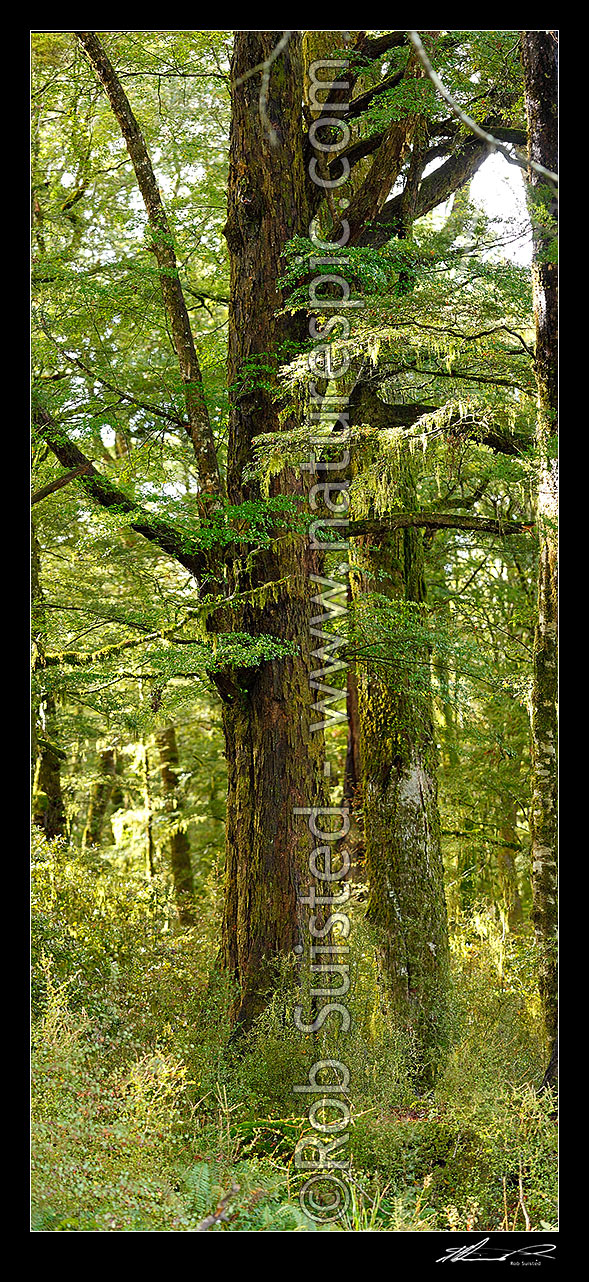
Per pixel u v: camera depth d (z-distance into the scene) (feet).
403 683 29.66
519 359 22.40
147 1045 21.77
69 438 27.99
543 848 20.79
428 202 31.99
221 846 57.16
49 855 33.09
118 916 31.45
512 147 28.48
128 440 35.78
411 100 25.95
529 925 40.11
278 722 25.64
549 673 21.16
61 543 35.27
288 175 27.37
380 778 31.63
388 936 30.17
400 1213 16.70
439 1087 22.57
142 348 33.09
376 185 27.17
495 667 40.06
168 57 34.01
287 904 25.02
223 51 34.27
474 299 20.99
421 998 29.37
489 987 30.68
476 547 39.58
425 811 31.42
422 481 35.22
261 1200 15.48
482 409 22.84
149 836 53.16
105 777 52.65
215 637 24.54
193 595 35.63
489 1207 18.44
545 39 20.88
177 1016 23.62
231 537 24.68
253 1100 21.06
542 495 21.45
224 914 26.14
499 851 43.57
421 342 21.90
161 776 55.16
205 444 26.84
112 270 29.40
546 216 20.75
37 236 30.07
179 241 33.40
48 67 33.94
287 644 25.03
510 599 41.60
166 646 25.81
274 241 27.04
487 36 24.79
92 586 36.42
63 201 36.19
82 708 44.93
